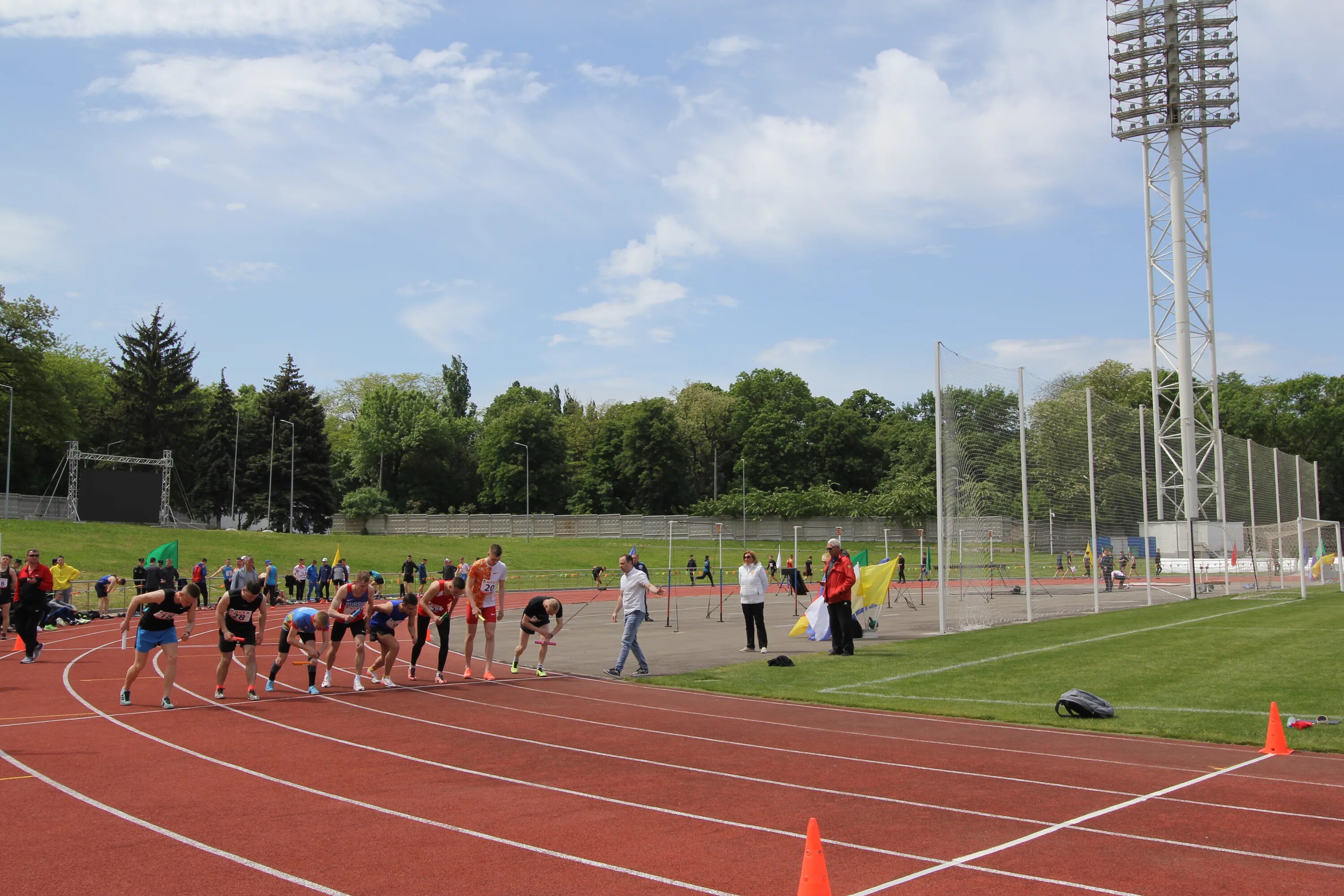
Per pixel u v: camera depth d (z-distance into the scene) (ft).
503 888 19.20
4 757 31.58
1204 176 169.78
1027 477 84.79
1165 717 37.27
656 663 58.75
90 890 19.12
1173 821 23.59
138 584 108.37
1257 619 76.38
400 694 46.34
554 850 21.62
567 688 48.21
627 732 35.96
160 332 284.20
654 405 325.62
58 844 22.20
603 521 279.69
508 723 38.17
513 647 69.92
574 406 433.07
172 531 206.08
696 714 40.16
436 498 332.80
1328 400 299.79
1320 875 19.52
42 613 61.16
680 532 276.21
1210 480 161.27
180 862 20.92
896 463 330.34
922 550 152.15
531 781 28.22
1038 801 25.59
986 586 78.54
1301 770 28.86
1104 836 22.38
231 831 23.13
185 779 28.58
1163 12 170.81
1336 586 127.44
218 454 280.72
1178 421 168.25
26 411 214.48
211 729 36.76
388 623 48.83
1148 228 170.09
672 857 21.11
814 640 71.15
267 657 64.13
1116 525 105.40
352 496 290.35
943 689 45.96
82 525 194.70
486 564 51.49
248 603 44.42
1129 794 26.21
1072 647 59.93
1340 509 289.74
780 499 278.46
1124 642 61.77
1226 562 112.06
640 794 26.68
